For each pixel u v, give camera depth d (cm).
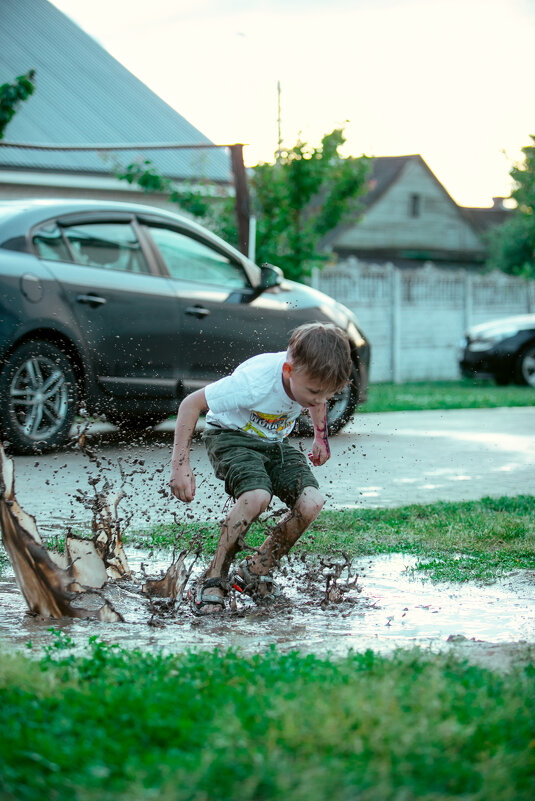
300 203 1529
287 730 177
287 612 329
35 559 316
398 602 343
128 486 571
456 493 583
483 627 309
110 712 194
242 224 1137
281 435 359
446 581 374
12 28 1783
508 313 2081
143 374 707
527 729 184
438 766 166
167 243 744
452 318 1980
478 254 4344
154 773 165
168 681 216
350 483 611
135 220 730
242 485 337
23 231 660
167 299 718
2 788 162
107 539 374
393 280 1869
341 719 182
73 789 163
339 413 816
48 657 243
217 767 164
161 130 1705
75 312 666
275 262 1499
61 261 674
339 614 327
